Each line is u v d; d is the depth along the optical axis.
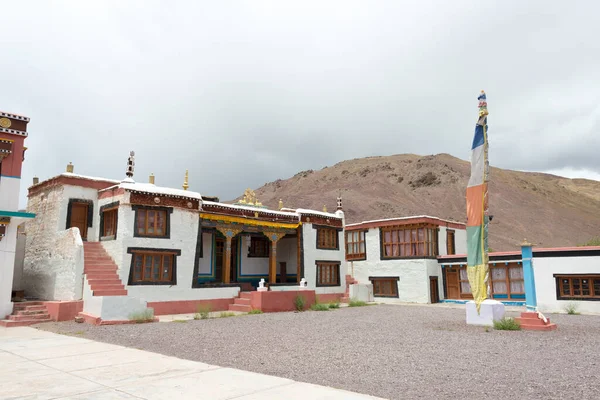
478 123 17.70
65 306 17.14
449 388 7.04
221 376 7.73
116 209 20.42
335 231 30.44
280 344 11.66
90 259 19.39
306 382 7.39
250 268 28.78
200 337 12.84
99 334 13.46
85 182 22.00
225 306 23.00
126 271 19.30
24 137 18.27
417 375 7.98
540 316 15.80
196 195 22.58
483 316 16.33
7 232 17.19
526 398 6.48
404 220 32.06
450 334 13.84
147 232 20.34
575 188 166.12
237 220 24.42
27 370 8.20
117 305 16.44
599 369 8.55
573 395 6.64
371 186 136.25
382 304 29.14
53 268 20.19
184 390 6.72
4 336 13.24
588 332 14.51
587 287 23.94
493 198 117.88
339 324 16.58
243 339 12.54
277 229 26.83
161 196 21.00
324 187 147.75
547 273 25.09
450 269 31.58
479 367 8.72
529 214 109.94
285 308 22.72
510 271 27.89
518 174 151.00
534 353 10.39
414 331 14.59
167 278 20.83
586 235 101.25
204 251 25.66
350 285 29.94
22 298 20.66
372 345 11.55
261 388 6.88
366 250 34.19
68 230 19.39
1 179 17.41
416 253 31.41
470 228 17.47
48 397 6.33
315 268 28.30
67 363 8.89
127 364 8.80
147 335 13.19
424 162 145.75
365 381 7.50
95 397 6.32
